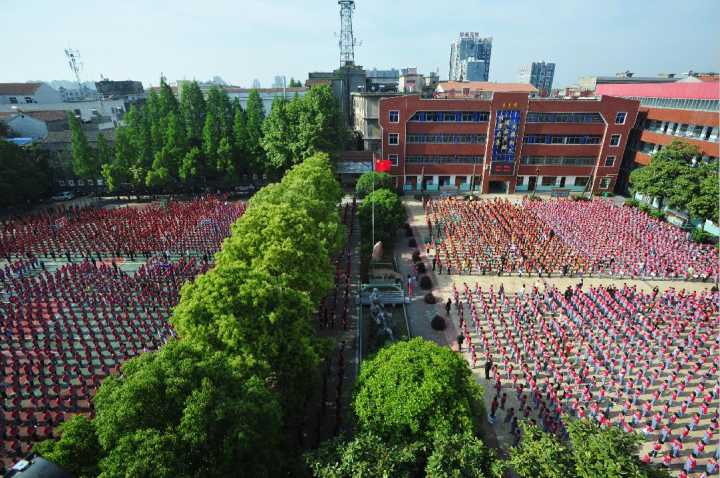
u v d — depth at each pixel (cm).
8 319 3338
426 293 3925
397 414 1728
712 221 4912
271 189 3856
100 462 1252
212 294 1962
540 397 2480
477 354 3042
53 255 4619
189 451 1341
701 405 2498
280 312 2017
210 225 5441
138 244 4919
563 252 4572
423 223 5762
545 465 1485
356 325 3425
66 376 2770
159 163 6719
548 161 7012
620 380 2717
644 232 4978
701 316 3381
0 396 2638
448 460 1502
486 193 7156
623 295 3697
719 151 5134
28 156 6531
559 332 3197
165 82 7988
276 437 1656
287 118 6750
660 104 6338
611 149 6794
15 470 1140
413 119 6850
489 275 4266
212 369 1560
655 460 2183
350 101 10050
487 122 6831
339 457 1554
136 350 3119
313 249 2834
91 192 7288
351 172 7281
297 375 2081
